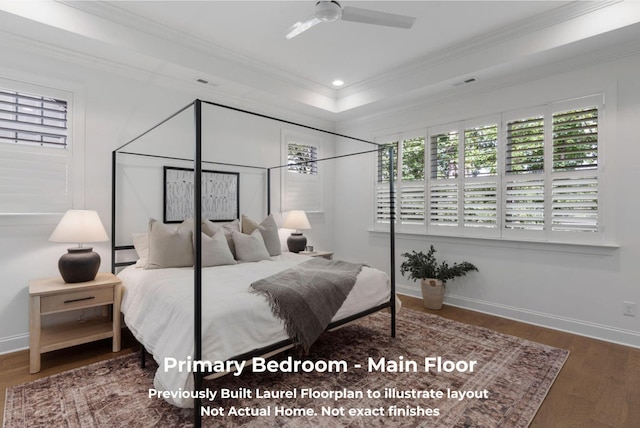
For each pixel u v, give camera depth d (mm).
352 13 2160
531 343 2879
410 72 3842
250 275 2711
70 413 1870
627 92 2816
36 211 2795
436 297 3850
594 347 2793
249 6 2688
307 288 2344
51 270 2867
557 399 2033
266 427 1762
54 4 2480
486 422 1800
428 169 4254
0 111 2643
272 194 4605
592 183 3008
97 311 3080
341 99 4652
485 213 3744
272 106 4395
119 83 3238
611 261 2924
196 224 1673
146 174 3424
